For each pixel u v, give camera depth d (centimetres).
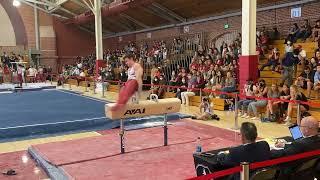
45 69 2411
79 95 1569
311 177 375
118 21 2288
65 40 2670
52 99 1409
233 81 1066
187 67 1554
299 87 933
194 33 1819
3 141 699
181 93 1178
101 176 471
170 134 716
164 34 2064
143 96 1409
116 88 1664
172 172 485
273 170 311
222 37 1664
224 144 633
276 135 691
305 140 363
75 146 623
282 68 1038
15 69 2177
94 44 2761
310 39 1156
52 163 520
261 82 909
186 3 1644
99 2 1758
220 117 920
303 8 1274
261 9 1426
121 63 1873
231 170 272
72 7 2297
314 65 965
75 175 475
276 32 1312
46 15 2595
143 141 659
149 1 1627
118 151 588
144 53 2000
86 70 2172
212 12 1670
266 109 871
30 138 726
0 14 2438
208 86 1141
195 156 383
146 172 486
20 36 2512
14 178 477
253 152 329
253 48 940
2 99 1424
